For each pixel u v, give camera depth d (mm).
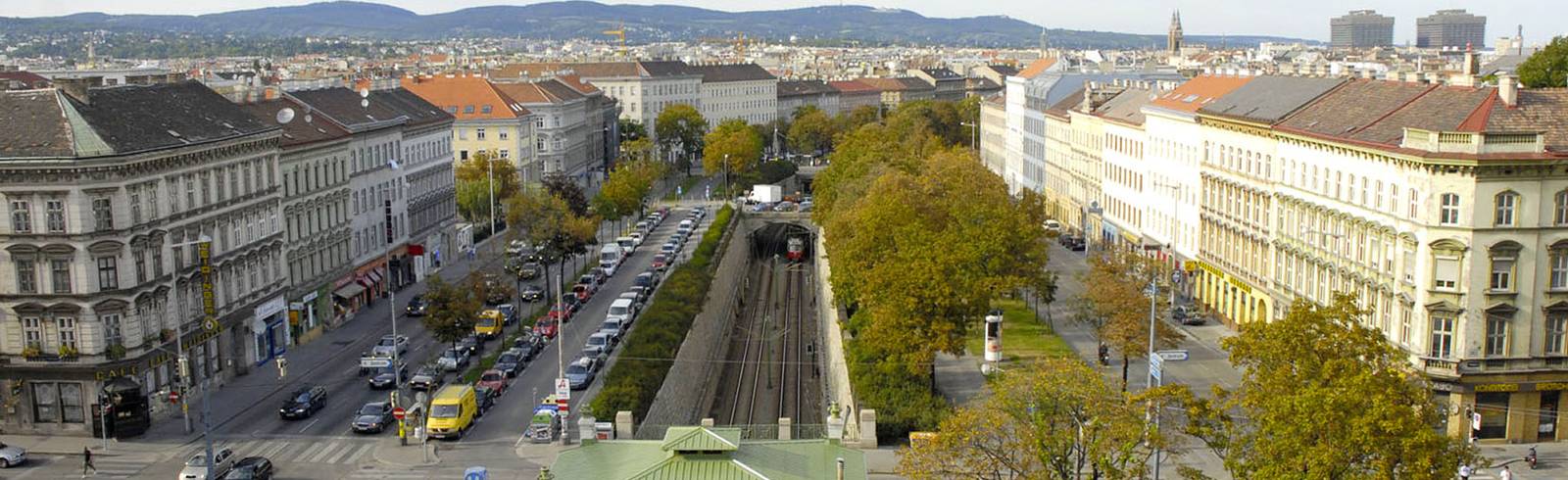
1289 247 114188
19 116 96625
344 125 146250
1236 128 128625
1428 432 56125
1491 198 86750
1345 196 102812
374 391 109750
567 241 158250
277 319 123938
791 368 137625
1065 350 118188
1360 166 99562
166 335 102438
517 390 110250
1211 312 137500
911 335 98938
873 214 125750
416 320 142250
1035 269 127125
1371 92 111500
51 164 93500
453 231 187000
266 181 121750
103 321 96750
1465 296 87688
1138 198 171625
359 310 148125
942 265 100000
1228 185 131125
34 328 96375
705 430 62188
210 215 110125
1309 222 110000
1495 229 87125
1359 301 99250
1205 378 107875
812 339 153375
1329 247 105625
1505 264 87688
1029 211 165500
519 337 128000
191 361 107000
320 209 137375
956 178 166125
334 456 90188
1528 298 87938
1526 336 88312
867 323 109250
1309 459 55906
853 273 121938
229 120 117375
